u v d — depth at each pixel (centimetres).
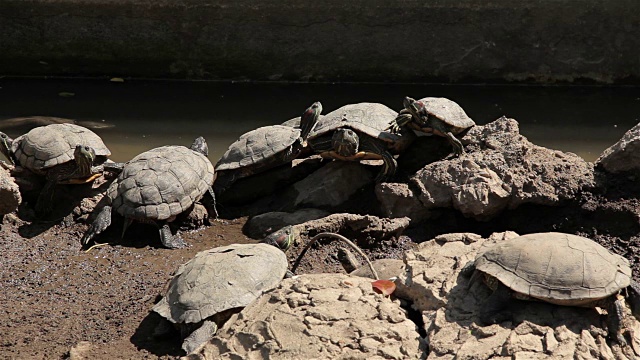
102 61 1809
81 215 1080
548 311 688
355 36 1759
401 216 1055
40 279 940
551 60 1758
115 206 1028
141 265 977
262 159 1114
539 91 1744
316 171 1155
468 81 1788
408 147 1159
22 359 760
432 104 1118
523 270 686
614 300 682
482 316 696
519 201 1003
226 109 1609
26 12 1764
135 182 1035
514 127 1112
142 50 1795
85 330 819
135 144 1385
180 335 781
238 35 1772
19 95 1694
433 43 1758
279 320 690
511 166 1035
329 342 669
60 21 1773
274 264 798
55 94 1706
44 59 1808
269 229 1055
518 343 659
